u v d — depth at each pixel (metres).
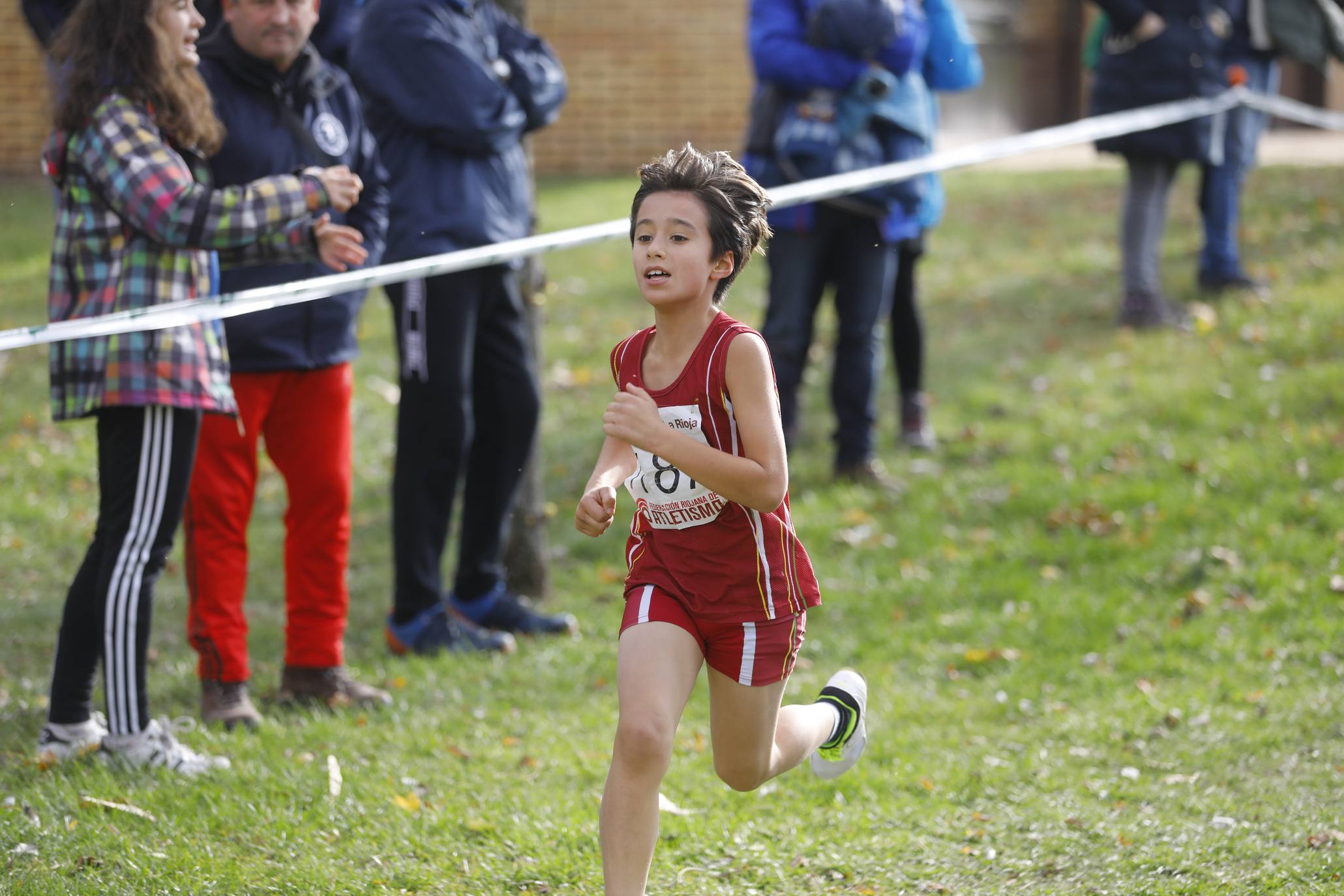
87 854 13.48
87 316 15.20
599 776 16.08
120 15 14.88
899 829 14.72
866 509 26.77
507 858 13.83
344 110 18.41
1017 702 18.64
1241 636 20.41
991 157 24.73
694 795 15.49
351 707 18.28
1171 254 39.72
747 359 11.45
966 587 23.25
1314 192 43.84
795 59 25.14
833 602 23.09
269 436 18.16
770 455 11.33
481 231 19.91
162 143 14.94
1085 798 15.41
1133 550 23.95
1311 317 33.06
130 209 14.63
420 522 20.55
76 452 30.64
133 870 13.12
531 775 16.14
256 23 16.91
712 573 11.67
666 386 11.71
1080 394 31.22
